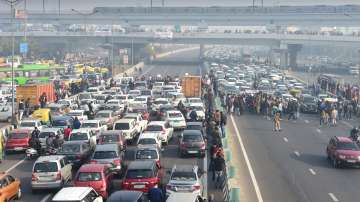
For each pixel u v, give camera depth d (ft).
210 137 199.52
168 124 209.05
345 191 136.87
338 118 278.46
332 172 159.43
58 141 173.88
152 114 266.16
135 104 274.77
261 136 221.66
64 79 433.07
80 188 102.73
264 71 594.65
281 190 137.28
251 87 407.03
